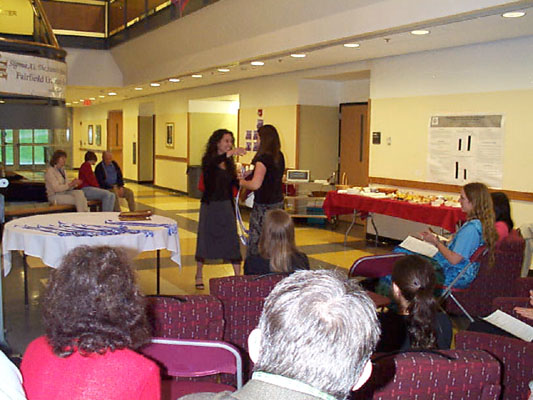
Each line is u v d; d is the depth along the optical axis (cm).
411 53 777
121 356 154
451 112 727
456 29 589
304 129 1029
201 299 257
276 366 98
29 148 1052
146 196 1435
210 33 912
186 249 766
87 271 159
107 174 1011
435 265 441
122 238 429
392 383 185
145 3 1098
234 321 303
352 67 887
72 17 1296
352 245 826
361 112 1010
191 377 275
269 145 512
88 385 147
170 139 1560
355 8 630
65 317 154
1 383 145
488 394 191
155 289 569
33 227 454
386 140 832
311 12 690
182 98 1468
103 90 1485
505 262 465
